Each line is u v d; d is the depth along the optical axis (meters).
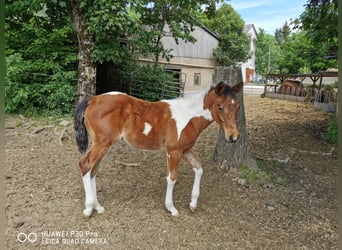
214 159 4.35
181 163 4.43
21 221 2.70
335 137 5.94
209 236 2.61
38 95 7.27
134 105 2.84
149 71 10.05
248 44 21.91
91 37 6.72
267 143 5.84
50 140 5.36
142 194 3.38
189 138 2.79
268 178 3.90
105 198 3.24
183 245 2.47
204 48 17.64
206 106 2.74
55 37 7.57
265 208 3.18
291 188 3.72
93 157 2.74
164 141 2.84
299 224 2.89
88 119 2.76
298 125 7.66
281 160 4.68
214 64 18.72
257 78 40.56
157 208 3.06
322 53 12.01
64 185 3.52
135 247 2.42
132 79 9.84
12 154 4.50
